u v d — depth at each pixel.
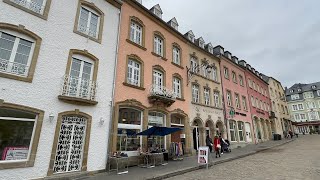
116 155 11.16
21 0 9.34
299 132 60.81
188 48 20.25
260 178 8.36
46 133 8.90
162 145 14.62
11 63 8.58
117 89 12.42
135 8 15.27
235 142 22.81
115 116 11.86
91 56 11.38
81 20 11.63
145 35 15.55
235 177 8.73
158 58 16.16
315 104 59.97
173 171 9.99
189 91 18.52
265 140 30.64
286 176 8.53
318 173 8.88
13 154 8.12
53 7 10.33
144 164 12.34
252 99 30.47
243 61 32.00
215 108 21.30
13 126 8.30
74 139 10.00
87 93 10.75
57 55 9.95
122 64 13.16
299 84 66.75
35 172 8.30
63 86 9.81
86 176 9.52
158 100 14.58
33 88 8.84
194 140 18.30
